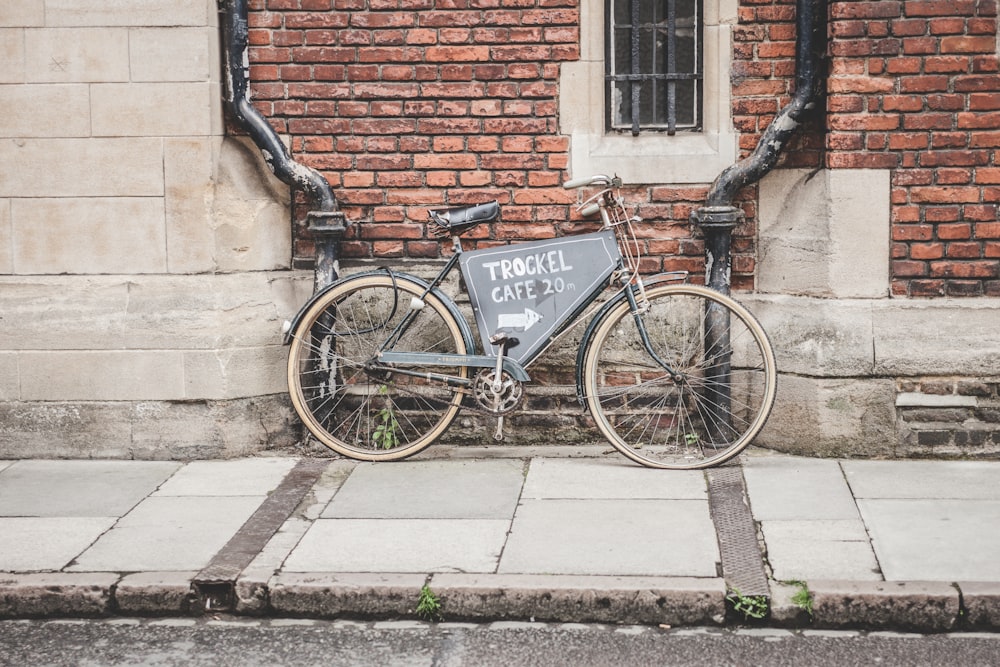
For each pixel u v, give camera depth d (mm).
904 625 4344
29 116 6145
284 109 6289
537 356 5949
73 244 6203
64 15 6078
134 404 6219
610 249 5922
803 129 6090
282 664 4145
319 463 6098
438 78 6238
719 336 6109
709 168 6191
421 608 4469
